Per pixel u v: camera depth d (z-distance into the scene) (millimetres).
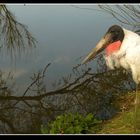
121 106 9734
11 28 13594
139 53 7090
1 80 11953
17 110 11000
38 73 12117
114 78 11133
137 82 7328
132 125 7777
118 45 7359
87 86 11469
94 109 10453
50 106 11102
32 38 13375
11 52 12953
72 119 7910
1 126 10320
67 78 11891
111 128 7883
